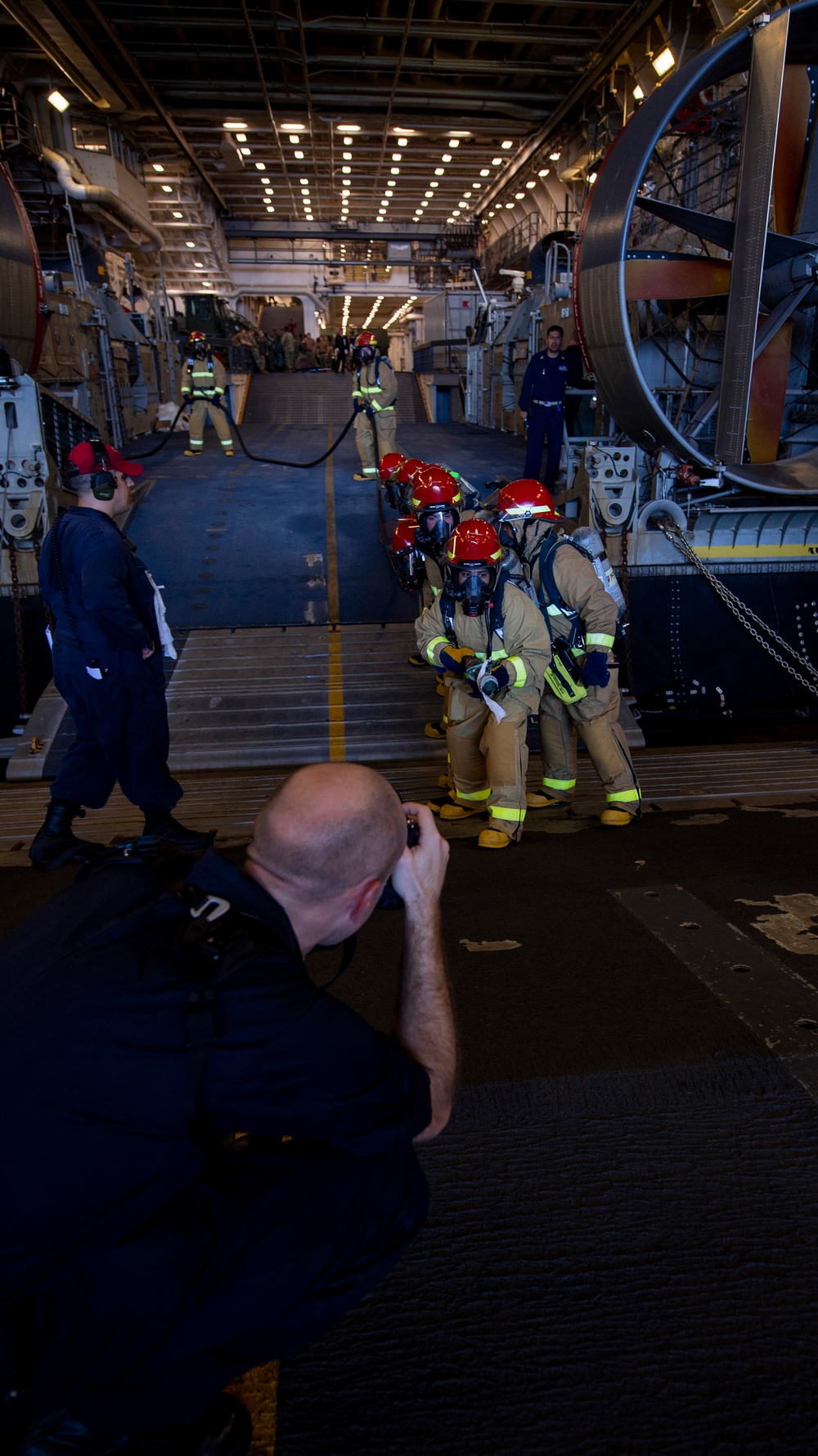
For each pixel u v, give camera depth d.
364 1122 1.03
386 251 36.91
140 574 3.77
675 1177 1.67
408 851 1.25
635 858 3.76
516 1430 1.19
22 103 18.58
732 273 7.20
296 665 7.19
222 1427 1.17
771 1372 1.27
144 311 19.06
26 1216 0.92
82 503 3.59
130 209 22.62
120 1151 0.94
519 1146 1.77
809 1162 1.71
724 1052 2.05
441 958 1.28
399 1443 1.18
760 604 7.73
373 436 11.27
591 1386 1.26
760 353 7.99
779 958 2.54
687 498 7.64
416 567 5.57
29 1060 0.94
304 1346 1.34
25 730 6.58
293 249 36.81
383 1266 1.15
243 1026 0.97
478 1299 1.42
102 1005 0.96
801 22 6.57
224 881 1.08
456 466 12.25
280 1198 1.07
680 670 7.68
